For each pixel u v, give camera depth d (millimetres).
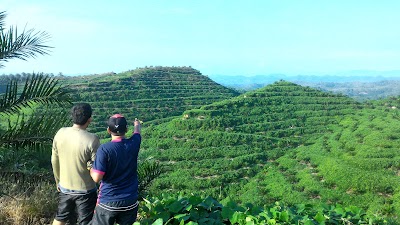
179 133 123000
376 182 77312
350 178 80438
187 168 100438
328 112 149625
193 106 175750
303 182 84500
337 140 114312
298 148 113062
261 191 82438
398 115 139750
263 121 140375
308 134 128125
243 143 117750
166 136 123125
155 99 174000
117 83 184500
